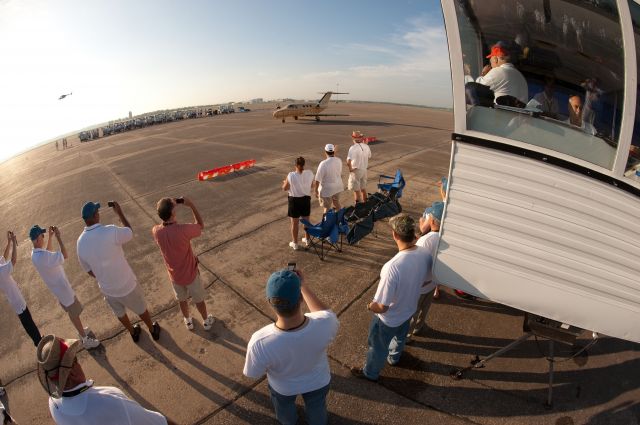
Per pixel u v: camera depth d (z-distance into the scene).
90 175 11.84
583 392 2.72
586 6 1.92
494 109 2.06
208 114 40.59
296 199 4.85
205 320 3.57
